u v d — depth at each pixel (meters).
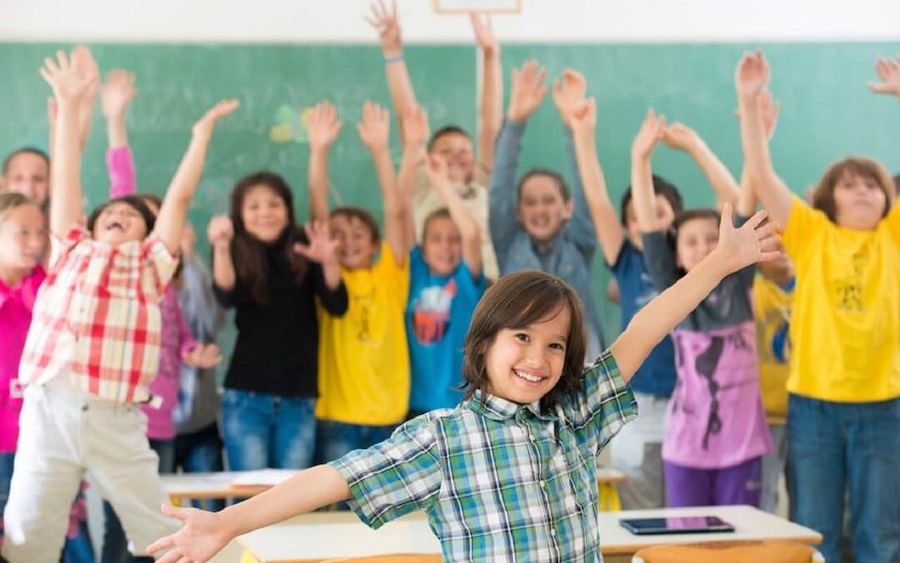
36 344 3.68
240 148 4.42
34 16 4.34
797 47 4.64
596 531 1.79
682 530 2.90
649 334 1.87
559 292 1.74
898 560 4.46
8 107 4.33
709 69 4.61
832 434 4.47
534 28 4.55
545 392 1.73
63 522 3.66
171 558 1.52
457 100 4.52
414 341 4.48
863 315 4.49
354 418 4.42
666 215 4.56
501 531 1.66
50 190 4.34
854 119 4.66
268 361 4.32
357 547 2.72
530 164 4.54
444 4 4.51
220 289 4.34
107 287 3.72
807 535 2.89
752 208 4.59
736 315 4.52
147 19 4.39
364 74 4.48
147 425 4.23
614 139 4.57
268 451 4.33
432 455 1.68
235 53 4.43
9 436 4.15
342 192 4.46
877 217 4.57
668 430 4.51
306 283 4.40
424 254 4.51
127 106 4.38
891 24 4.69
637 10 4.59
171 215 4.25
